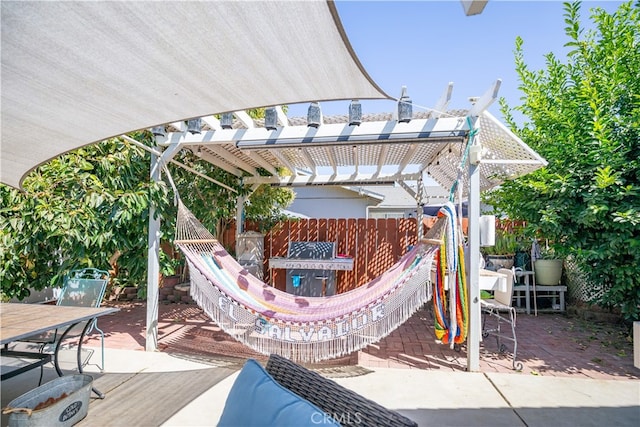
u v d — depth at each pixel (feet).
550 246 18.17
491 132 13.61
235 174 22.06
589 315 19.54
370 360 13.60
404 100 12.20
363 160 20.70
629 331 16.49
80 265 15.35
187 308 21.83
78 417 8.86
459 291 12.26
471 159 12.50
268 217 26.76
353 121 12.42
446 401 10.16
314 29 5.21
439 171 21.30
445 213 12.54
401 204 45.34
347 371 12.41
